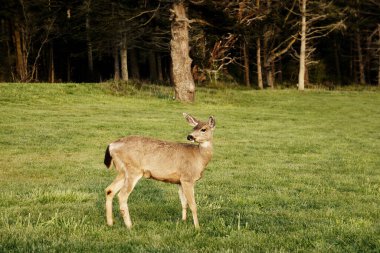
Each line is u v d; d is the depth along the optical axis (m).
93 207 9.02
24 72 45.47
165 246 6.42
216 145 19.27
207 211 8.98
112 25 38.34
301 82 47.03
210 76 47.19
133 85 35.31
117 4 35.31
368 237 7.12
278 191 11.28
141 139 7.82
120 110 27.12
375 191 11.66
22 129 20.22
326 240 6.98
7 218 7.66
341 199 10.63
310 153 18.17
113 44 42.88
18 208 8.73
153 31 42.84
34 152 16.48
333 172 14.55
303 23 47.25
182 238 6.92
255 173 14.03
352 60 65.75
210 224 7.78
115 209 8.98
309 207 9.80
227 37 42.28
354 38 62.56
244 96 37.81
